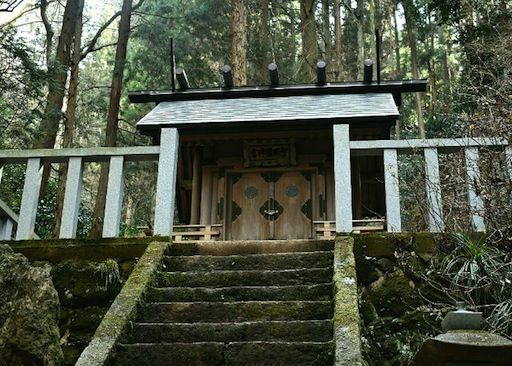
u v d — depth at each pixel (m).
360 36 16.22
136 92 8.38
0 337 2.84
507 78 5.84
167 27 15.23
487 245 4.43
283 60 17.56
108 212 5.09
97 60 20.69
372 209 8.80
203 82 16.16
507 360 2.09
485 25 9.03
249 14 17.03
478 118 5.25
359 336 3.40
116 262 4.76
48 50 12.36
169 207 5.12
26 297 2.97
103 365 3.38
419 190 6.11
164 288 4.36
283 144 8.27
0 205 5.38
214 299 4.25
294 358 3.51
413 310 4.32
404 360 4.05
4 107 8.64
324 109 7.31
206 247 5.02
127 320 3.83
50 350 2.91
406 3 15.94
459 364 2.15
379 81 8.03
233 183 8.62
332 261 4.58
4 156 5.30
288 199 8.46
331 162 8.47
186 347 3.63
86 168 18.41
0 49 7.80
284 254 4.71
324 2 16.98
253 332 3.79
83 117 16.39
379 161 8.19
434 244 4.57
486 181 4.70
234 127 7.27
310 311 3.98
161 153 5.29
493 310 3.85
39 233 11.34
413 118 18.25
